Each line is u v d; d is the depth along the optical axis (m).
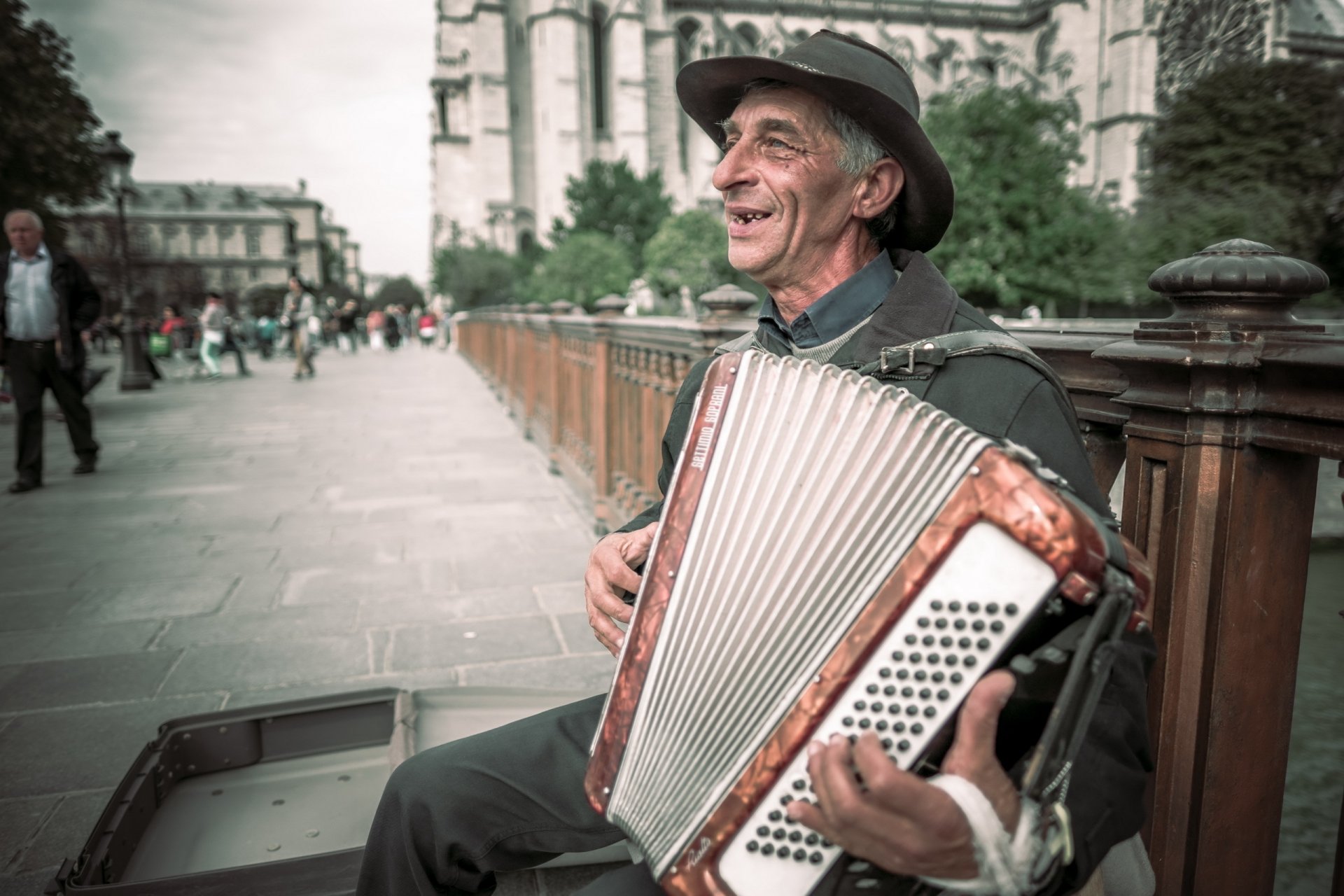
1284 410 1.12
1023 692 0.83
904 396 0.87
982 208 37.69
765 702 0.85
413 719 2.19
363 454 7.56
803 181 1.26
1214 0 55.22
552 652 3.22
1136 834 1.17
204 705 2.82
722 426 0.98
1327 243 28.89
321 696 2.26
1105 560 0.78
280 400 12.22
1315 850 2.15
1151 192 33.69
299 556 4.46
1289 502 1.23
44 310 6.11
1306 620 3.60
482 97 57.94
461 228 61.53
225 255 94.12
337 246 147.62
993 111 38.66
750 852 0.85
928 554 0.78
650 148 63.09
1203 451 1.20
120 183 13.20
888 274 1.31
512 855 1.30
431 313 40.22
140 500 5.79
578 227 55.03
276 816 1.98
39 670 3.09
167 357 23.33
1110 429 1.48
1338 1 63.84
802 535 0.87
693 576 0.95
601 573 1.31
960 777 0.77
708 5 63.34
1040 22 67.69
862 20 65.25
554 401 6.60
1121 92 60.78
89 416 6.69
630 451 4.32
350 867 1.55
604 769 0.98
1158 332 1.23
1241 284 1.15
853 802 0.75
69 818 2.20
